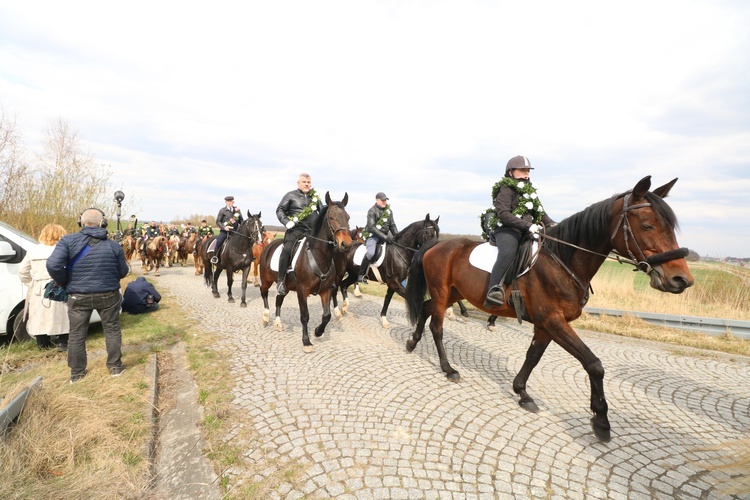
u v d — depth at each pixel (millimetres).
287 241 5504
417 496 2213
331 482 2326
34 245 5066
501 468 2518
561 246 3131
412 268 4801
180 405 3449
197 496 2229
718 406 3600
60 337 4602
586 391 3902
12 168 9859
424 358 4902
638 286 10203
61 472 2311
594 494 2279
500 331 6586
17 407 2557
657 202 2592
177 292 9938
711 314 7648
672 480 2436
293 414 3225
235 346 5207
